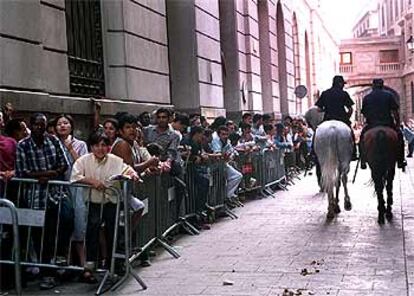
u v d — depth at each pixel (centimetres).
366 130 1159
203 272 796
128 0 1288
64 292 717
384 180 1164
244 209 1353
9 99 852
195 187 1108
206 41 1814
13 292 719
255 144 1512
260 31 2716
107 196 736
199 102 1725
